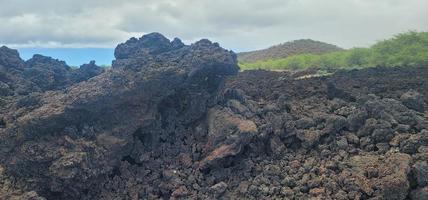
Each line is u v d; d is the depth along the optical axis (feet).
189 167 60.34
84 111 59.72
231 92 67.00
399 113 57.36
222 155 57.82
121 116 61.98
